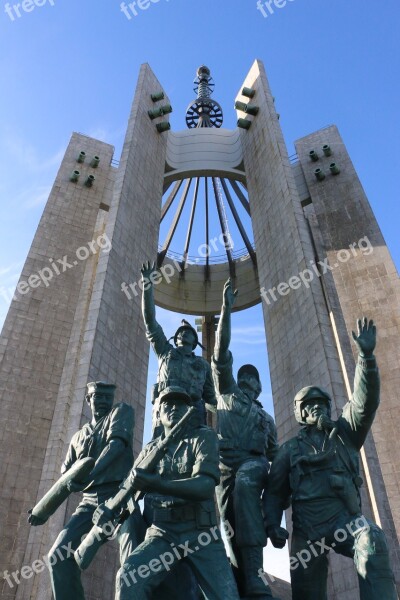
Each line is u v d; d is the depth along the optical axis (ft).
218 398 21.42
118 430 18.29
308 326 65.92
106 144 106.01
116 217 75.31
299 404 18.66
